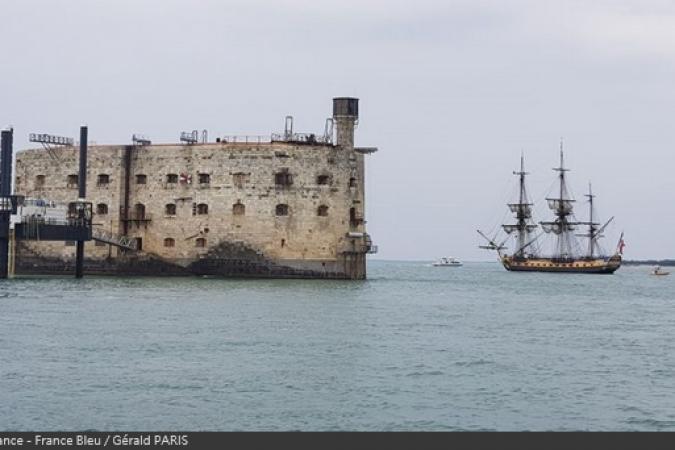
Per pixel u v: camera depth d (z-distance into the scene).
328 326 107.06
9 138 162.75
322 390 69.38
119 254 193.12
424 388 71.06
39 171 199.38
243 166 186.25
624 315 139.25
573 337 104.81
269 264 185.50
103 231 193.62
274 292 152.25
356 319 116.12
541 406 66.19
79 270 178.25
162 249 191.00
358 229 193.12
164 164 191.12
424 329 107.75
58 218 176.50
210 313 117.75
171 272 190.25
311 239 186.75
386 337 98.94
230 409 63.12
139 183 193.25
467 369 79.50
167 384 70.12
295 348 88.50
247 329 102.00
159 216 191.25
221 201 187.12
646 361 86.88
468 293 190.25
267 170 185.38
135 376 72.81
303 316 116.94
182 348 86.81
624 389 72.69
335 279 188.62
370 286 186.88
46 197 198.50
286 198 185.75
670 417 63.72
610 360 87.06
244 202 186.12
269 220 185.12
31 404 63.28
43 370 74.25
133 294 143.62
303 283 177.12
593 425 61.41
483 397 68.50
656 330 115.12
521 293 196.38
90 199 194.75
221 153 187.12
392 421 61.22
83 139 177.50
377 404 65.50
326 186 187.75
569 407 66.12
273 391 68.62
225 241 187.00
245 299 138.38
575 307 155.25
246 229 186.12
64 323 102.94
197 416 61.25
